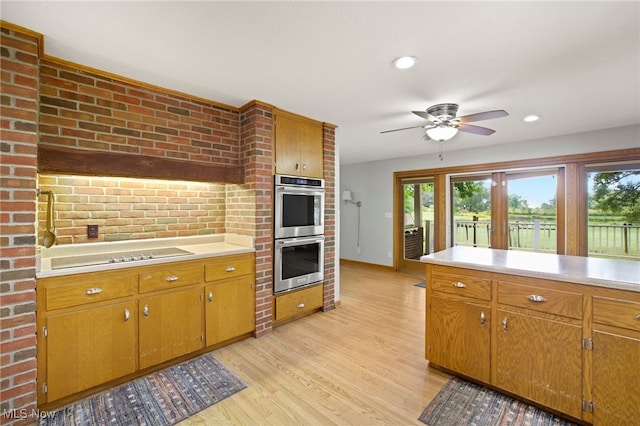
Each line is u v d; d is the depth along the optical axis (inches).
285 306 123.2
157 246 109.9
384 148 195.3
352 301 157.8
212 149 113.0
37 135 73.2
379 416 71.5
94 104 87.5
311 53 76.6
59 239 91.3
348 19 62.6
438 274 89.4
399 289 181.9
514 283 76.1
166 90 100.3
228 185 127.3
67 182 92.8
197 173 104.6
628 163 143.3
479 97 106.0
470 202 200.2
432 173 212.1
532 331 73.4
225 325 104.6
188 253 98.9
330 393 80.1
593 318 65.7
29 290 67.2
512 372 76.4
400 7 58.7
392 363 95.1
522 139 169.9
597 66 83.0
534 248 175.6
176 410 73.5
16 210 65.6
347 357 98.9
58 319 72.3
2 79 63.8
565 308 69.1
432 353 90.8
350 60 80.2
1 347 64.0
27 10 59.1
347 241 267.4
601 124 139.2
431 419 70.4
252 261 112.8
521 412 72.6
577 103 111.7
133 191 105.9
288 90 101.1
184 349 94.3
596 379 65.5
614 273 69.6
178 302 93.0
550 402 71.1
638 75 88.1
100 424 68.6
